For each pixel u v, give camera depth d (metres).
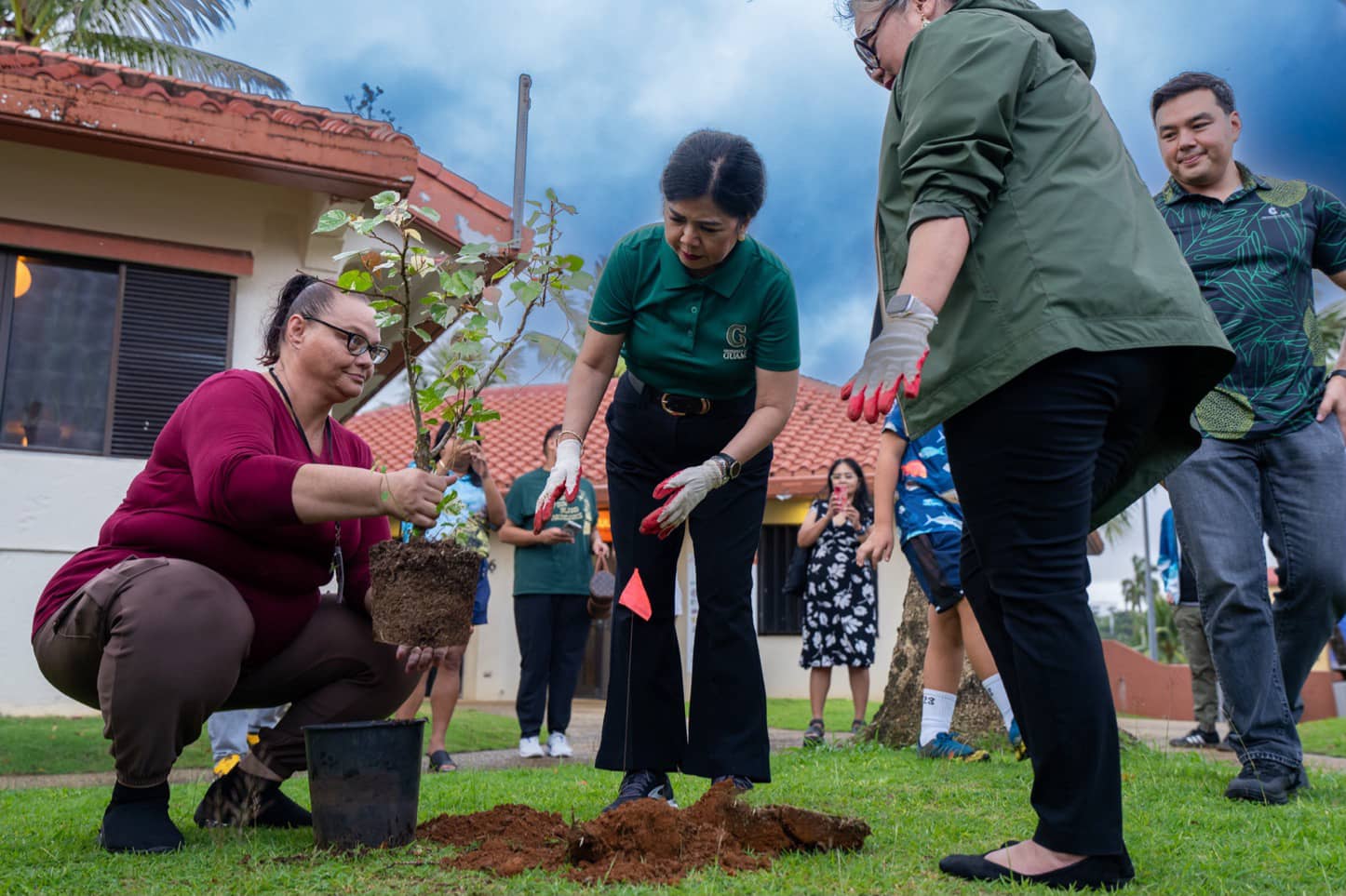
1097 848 1.93
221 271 7.34
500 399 17.09
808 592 6.06
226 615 2.46
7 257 7.04
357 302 2.81
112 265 7.27
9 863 2.26
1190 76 3.62
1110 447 2.07
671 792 2.97
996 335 1.95
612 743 2.91
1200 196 3.63
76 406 7.15
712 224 2.56
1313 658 3.54
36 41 11.62
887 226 2.18
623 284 2.86
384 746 2.33
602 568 5.94
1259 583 3.34
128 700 2.36
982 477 1.99
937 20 2.08
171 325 7.35
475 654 13.13
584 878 2.02
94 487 7.08
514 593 5.76
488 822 2.52
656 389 2.89
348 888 1.99
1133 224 2.00
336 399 2.81
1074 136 2.03
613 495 2.98
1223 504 3.39
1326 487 3.37
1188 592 6.36
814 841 2.25
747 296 2.79
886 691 5.32
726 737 2.85
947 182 1.92
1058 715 1.93
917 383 1.77
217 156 6.45
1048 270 1.93
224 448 2.45
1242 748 3.33
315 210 7.37
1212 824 2.75
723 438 2.91
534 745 5.61
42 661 2.57
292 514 2.38
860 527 6.10
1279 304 3.42
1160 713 13.00
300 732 2.74
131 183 7.21
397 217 2.49
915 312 1.83
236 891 1.97
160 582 2.40
